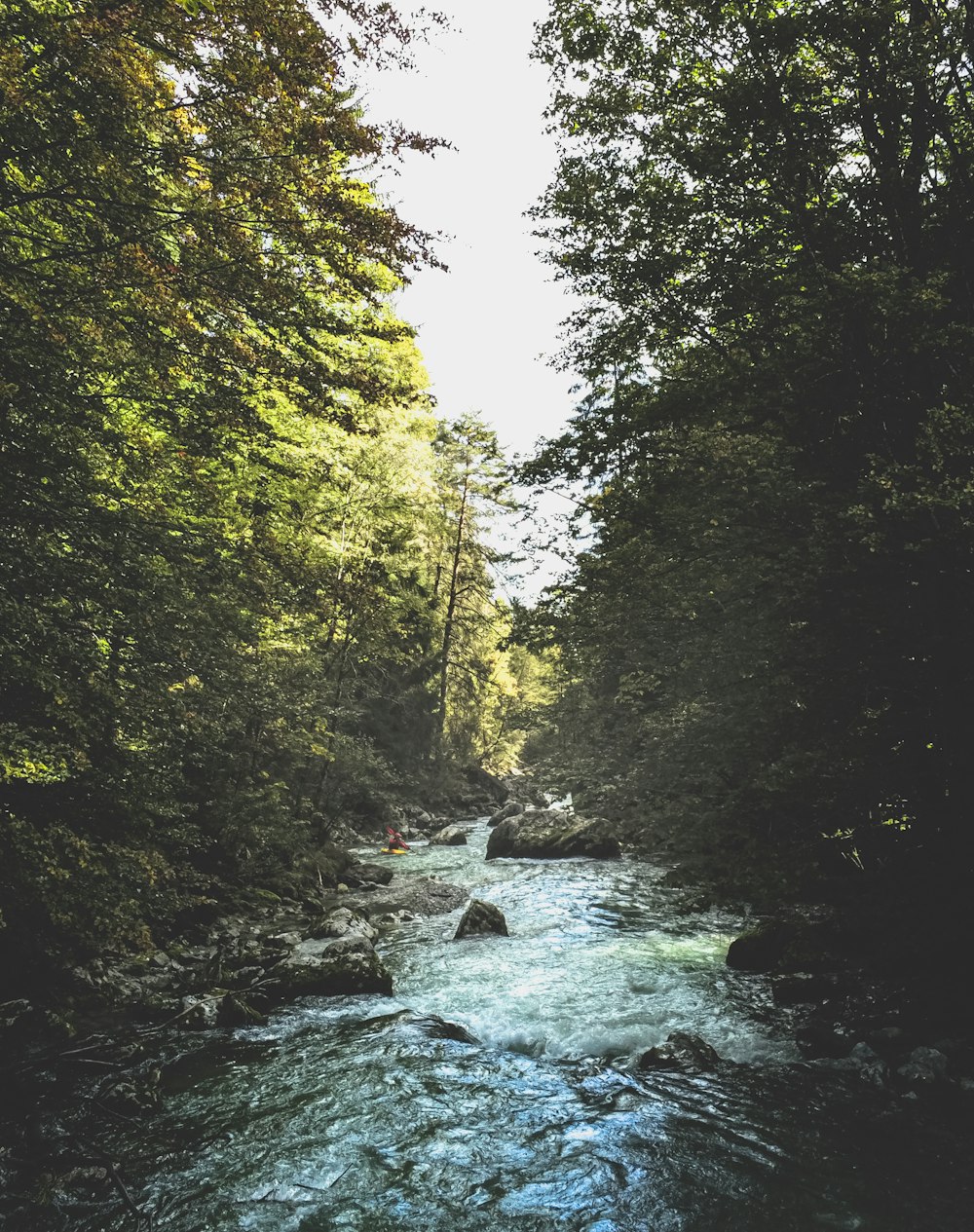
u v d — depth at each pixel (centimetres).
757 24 834
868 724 784
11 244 645
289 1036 800
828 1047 732
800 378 809
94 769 678
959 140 860
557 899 1590
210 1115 614
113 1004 891
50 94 512
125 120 523
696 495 939
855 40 786
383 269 755
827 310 723
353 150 582
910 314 683
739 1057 736
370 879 1881
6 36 479
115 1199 493
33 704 656
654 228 1026
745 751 835
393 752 3616
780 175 902
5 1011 759
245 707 888
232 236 597
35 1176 509
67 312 629
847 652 769
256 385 806
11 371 589
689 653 1008
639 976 1011
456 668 4344
